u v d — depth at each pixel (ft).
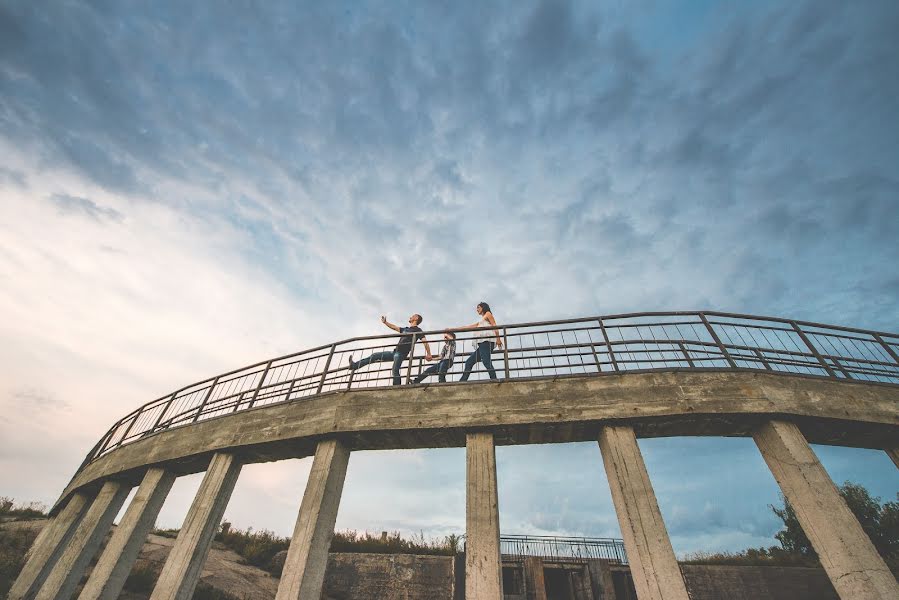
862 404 23.27
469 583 18.03
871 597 16.52
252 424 28.25
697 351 24.79
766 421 22.29
